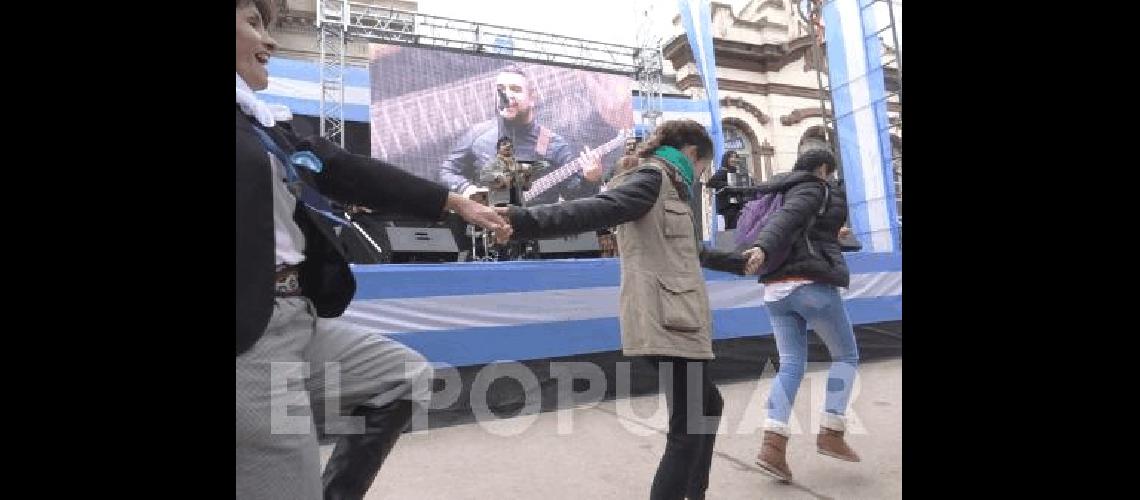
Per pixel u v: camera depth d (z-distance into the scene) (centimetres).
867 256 425
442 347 289
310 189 112
